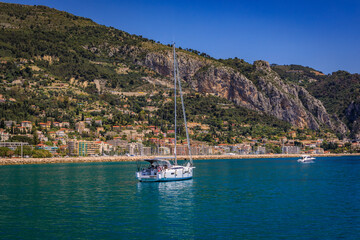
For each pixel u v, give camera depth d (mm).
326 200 74625
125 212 64188
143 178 106562
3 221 58000
